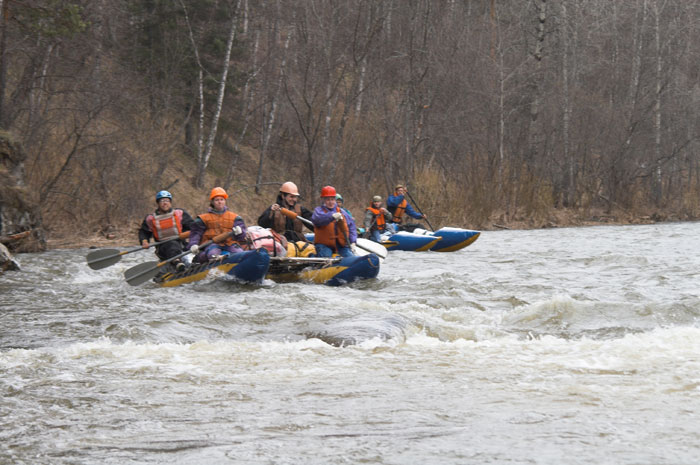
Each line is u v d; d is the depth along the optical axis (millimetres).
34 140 48750
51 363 11477
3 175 37625
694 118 80938
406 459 6797
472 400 8891
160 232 23250
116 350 12359
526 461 6676
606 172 73688
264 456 6980
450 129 72750
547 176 72938
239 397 9305
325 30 63969
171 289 21156
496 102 71000
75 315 16328
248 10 67500
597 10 89875
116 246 40688
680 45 86312
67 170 49094
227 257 21469
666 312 15000
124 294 20266
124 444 7484
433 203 57688
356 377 10320
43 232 38594
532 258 30953
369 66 71688
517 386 9547
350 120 71250
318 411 8562
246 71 71375
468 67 74438
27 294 20375
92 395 9516
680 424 7738
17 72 54219
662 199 78812
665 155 79062
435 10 77125
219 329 14359
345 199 68500
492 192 60781
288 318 15320
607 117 75875
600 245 38594
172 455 7074
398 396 9180
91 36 54125
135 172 53281
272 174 73562
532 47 82188
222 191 22766
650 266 25969
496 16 80188
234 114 75500
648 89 79125
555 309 15398
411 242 36125
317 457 6918
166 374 10664
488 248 37594
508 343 12797
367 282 22031
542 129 76438
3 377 10570
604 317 14875
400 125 73625
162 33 64750
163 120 61000
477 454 6891
